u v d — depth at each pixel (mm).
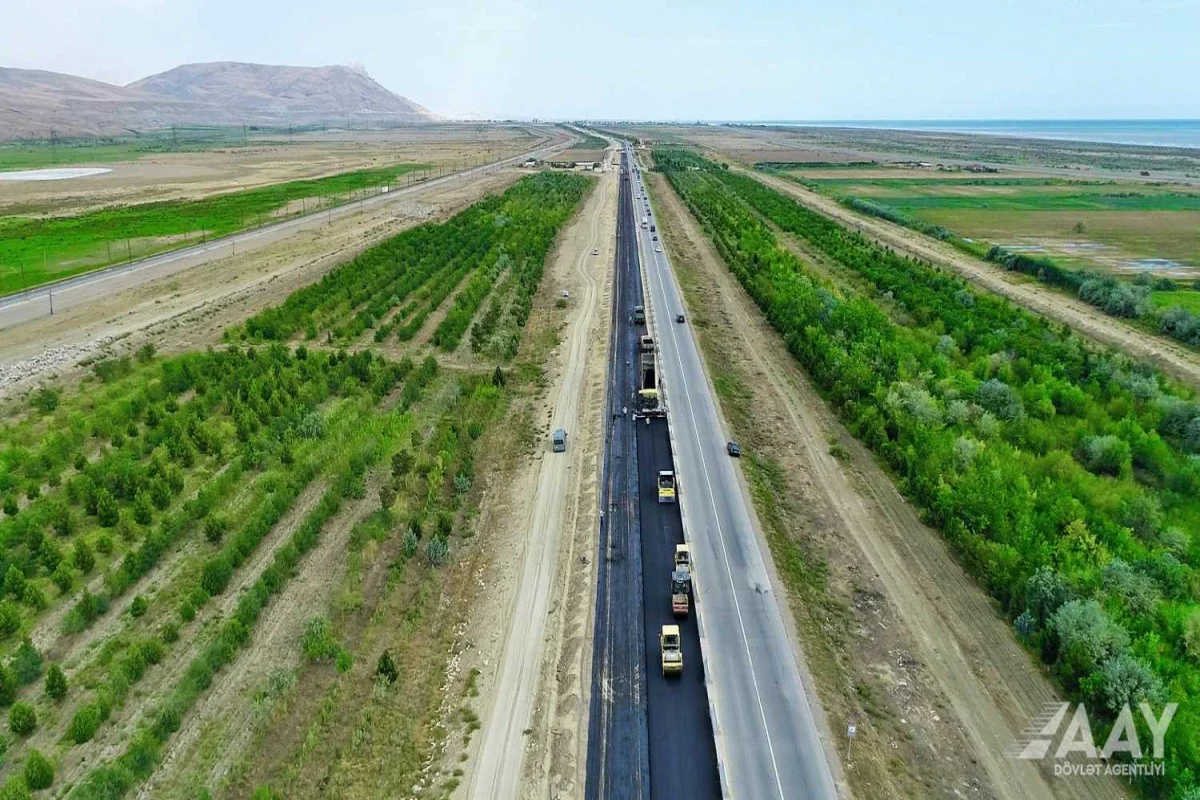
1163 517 64688
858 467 75688
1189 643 48594
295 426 78438
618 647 50531
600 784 40750
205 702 45594
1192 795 37719
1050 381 87000
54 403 81188
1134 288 125812
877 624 53906
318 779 41188
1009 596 55031
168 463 70625
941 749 43812
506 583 56938
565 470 72625
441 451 73000
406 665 49375
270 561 58469
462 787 40281
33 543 56875
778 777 40969
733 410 86125
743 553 60031
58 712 44219
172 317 109625
